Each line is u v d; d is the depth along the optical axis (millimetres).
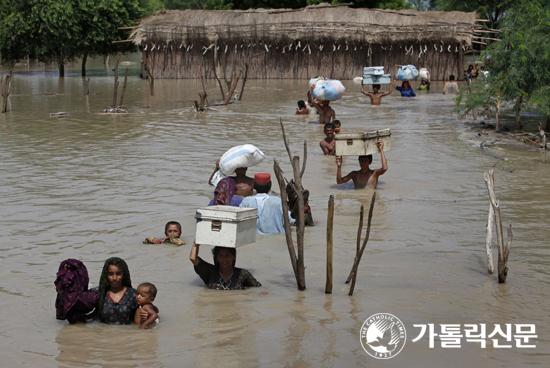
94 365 4172
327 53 41031
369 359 4242
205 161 12477
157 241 7145
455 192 9766
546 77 15188
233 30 41031
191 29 41062
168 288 5730
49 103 25281
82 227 7793
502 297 5445
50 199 9281
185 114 21500
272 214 7750
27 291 5617
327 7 42438
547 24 15164
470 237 7363
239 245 5562
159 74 41906
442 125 18172
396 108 23344
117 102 25750
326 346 4441
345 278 5984
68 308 4859
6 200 9219
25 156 13094
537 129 16953
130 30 45500
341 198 9484
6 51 44438
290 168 11781
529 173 11242
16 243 7094
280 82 38375
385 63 40688
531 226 7785
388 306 5223
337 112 21984
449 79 39531
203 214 5566
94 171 11461
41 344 4523
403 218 8242
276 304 5293
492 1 52750
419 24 39500
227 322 4910
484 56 16547
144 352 4371
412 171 11492
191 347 4445
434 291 5594
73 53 45031
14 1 43156
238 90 32375
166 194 9617
